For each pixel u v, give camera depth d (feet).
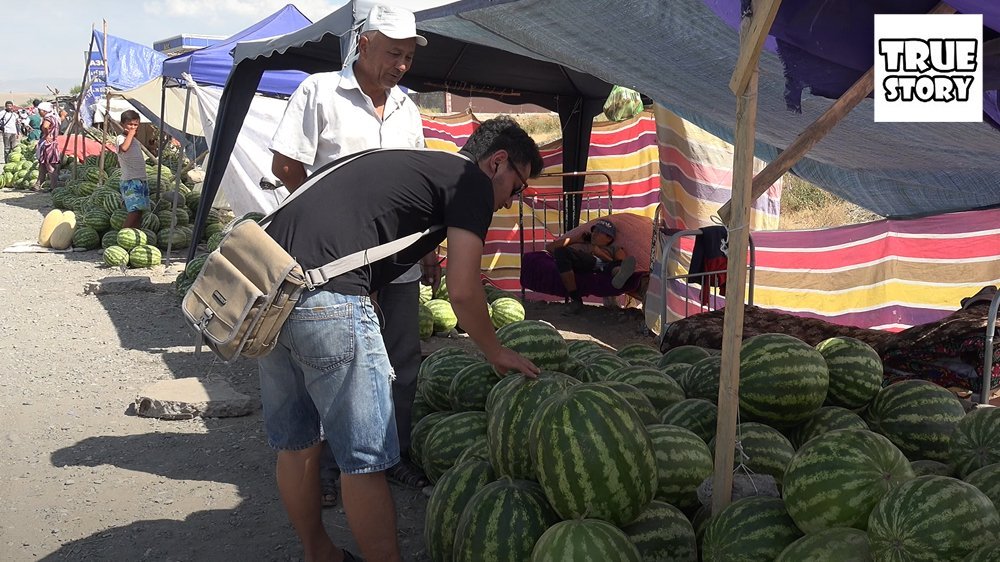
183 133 39.40
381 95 14.48
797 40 11.07
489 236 37.37
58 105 101.45
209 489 14.90
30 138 90.38
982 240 23.94
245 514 13.89
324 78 14.10
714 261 23.40
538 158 10.98
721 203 27.25
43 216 58.18
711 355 15.78
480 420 14.05
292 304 9.64
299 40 22.09
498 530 9.92
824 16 10.73
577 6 14.47
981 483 9.61
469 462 11.73
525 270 34.12
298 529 11.34
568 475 9.39
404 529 13.33
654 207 36.86
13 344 25.40
